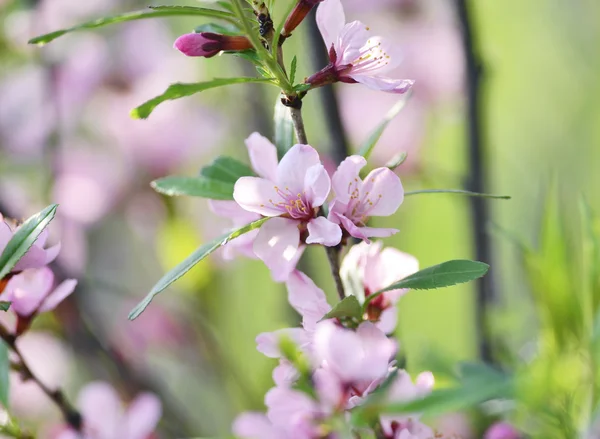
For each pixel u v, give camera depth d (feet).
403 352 2.02
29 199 2.90
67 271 2.57
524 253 2.12
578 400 2.02
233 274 2.85
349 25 1.92
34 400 2.60
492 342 2.36
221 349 2.78
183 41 1.90
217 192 1.97
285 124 1.95
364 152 1.97
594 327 2.00
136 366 2.71
